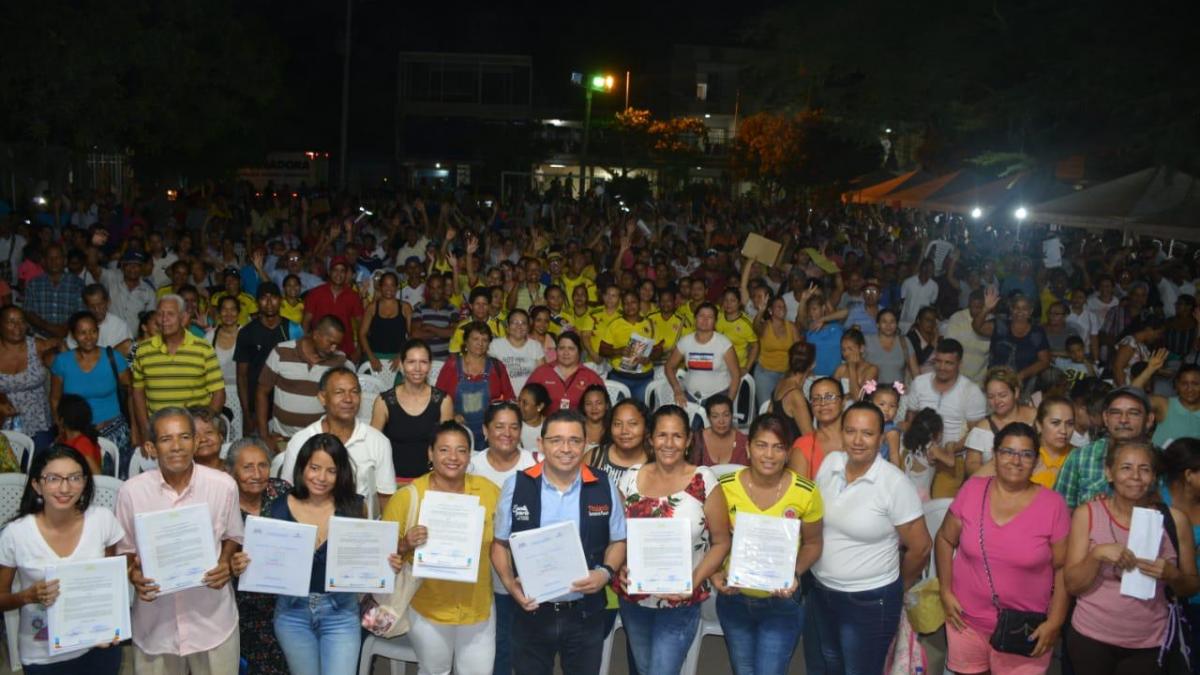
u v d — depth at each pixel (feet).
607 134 192.34
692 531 18.28
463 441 18.12
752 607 18.81
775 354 38.27
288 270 46.78
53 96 57.52
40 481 16.71
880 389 25.70
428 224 70.49
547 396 27.25
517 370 32.58
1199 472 18.69
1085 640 18.22
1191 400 25.13
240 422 32.73
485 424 20.04
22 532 17.01
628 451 20.36
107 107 60.18
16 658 20.72
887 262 67.82
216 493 18.12
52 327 37.04
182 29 67.05
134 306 41.39
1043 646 18.20
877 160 158.40
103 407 28.09
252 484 18.88
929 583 20.25
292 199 97.14
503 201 126.52
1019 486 18.35
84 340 27.61
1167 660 18.20
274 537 17.51
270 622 19.36
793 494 18.51
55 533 17.13
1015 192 79.66
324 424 21.39
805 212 120.78
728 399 25.66
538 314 33.76
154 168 96.12
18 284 44.88
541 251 59.11
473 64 208.03
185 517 17.38
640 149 188.65
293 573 17.54
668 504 18.28
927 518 23.15
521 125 201.46
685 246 62.64
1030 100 77.05
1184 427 25.14
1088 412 25.11
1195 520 18.94
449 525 17.93
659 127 187.73
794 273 44.16
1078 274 58.03
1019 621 18.28
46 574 16.56
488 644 18.75
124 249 52.49
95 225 51.16
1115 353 35.83
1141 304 43.24
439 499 17.98
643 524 17.78
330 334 27.12
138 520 17.10
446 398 23.84
